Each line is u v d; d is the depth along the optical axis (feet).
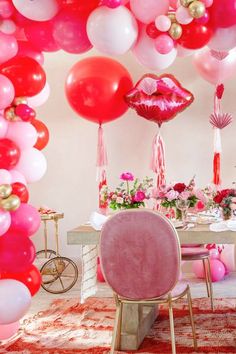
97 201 16.72
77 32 9.29
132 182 16.63
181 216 10.48
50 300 13.50
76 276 14.60
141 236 8.11
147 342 9.86
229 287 14.19
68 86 13.96
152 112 14.52
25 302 9.41
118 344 9.50
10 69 9.72
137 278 8.27
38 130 11.69
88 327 10.91
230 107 16.33
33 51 10.36
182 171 16.56
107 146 16.71
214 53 13.46
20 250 9.35
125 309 9.63
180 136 16.55
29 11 8.84
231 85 16.31
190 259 11.69
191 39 9.07
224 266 15.30
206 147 16.47
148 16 9.07
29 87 9.84
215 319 11.09
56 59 16.74
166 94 14.44
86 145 16.76
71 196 16.81
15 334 10.57
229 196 10.40
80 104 13.88
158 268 8.16
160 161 15.57
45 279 15.93
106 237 8.25
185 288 9.13
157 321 11.16
